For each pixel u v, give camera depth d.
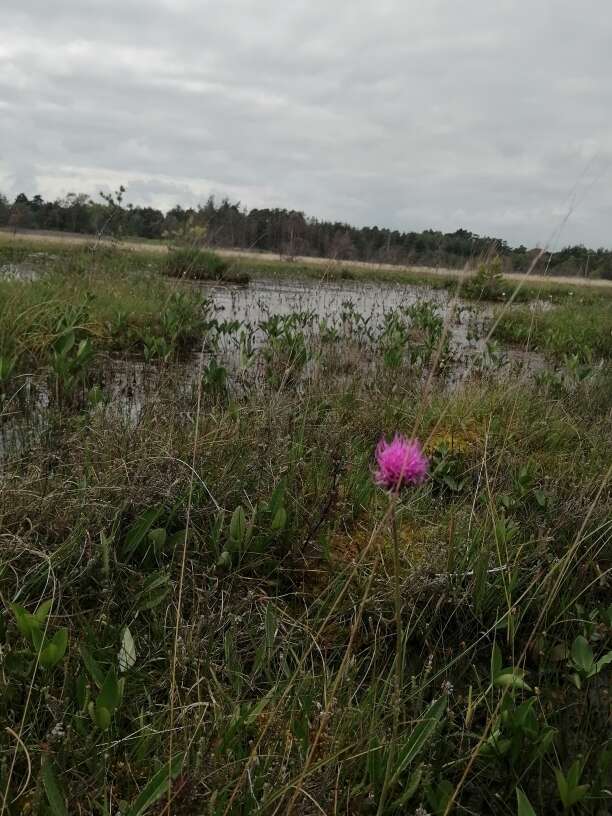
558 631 2.49
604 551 2.93
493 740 1.80
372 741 1.76
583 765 1.72
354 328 8.86
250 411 4.00
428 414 4.60
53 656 1.78
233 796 1.45
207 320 8.64
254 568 2.63
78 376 4.71
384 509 3.19
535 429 4.48
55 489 2.70
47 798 1.53
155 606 2.30
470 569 2.63
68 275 9.90
